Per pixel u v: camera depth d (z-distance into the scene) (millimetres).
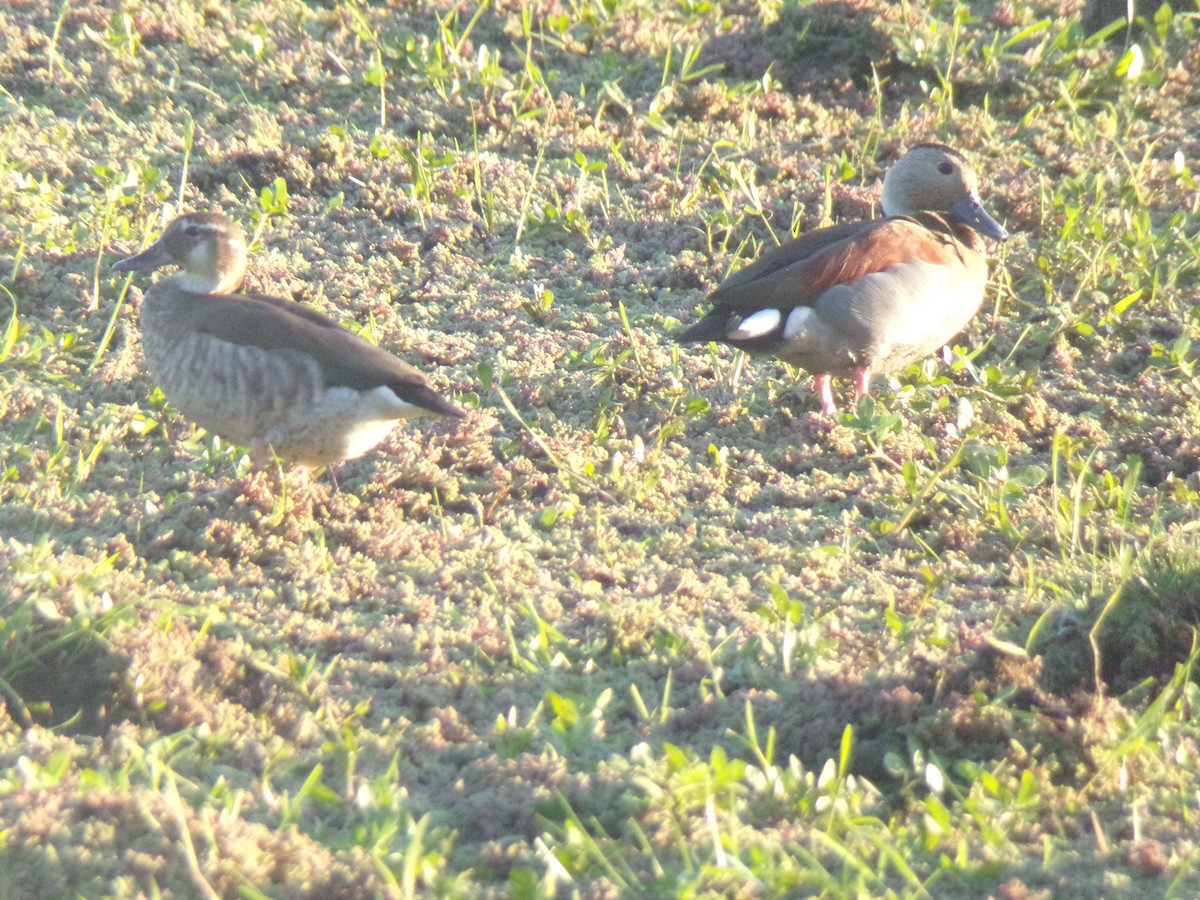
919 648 8773
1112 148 17516
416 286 14633
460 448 11766
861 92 18703
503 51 19547
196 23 19516
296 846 6488
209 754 7488
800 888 6594
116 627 8156
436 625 9094
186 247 11164
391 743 7777
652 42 19359
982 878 6793
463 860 6730
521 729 7828
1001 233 13508
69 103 17719
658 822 6965
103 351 12883
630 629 9141
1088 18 20141
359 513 10680
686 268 14961
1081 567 10289
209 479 10984
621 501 11398
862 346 12289
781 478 11828
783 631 8969
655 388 13109
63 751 7066
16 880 5957
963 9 18391
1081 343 14117
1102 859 7008
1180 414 12820
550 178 16734
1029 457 12281
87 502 10320
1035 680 8414
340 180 16312
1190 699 8273
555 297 14727
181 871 6152
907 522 11203
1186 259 15188
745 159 17016
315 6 20875
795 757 7508
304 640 8703
